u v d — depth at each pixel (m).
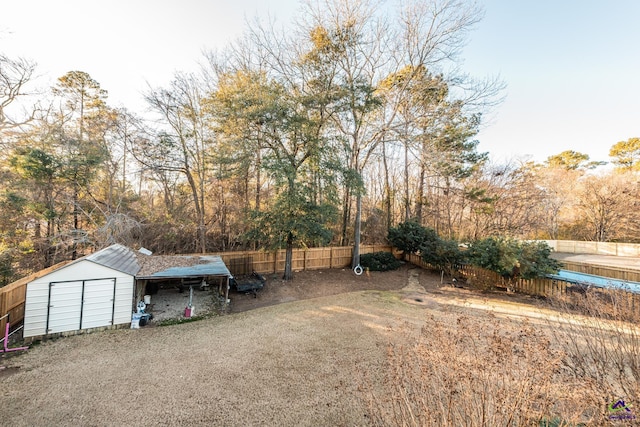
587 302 6.81
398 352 5.99
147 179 17.12
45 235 13.87
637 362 3.98
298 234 13.20
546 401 3.10
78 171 13.88
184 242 16.05
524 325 4.71
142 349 7.25
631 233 23.69
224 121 14.27
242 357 6.96
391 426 4.08
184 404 5.15
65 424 4.56
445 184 22.67
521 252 12.20
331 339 8.08
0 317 7.46
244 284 12.49
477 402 3.10
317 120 15.06
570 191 27.55
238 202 16.86
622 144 30.34
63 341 7.50
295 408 5.12
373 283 15.12
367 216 22.02
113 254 10.03
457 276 15.88
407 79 16.25
